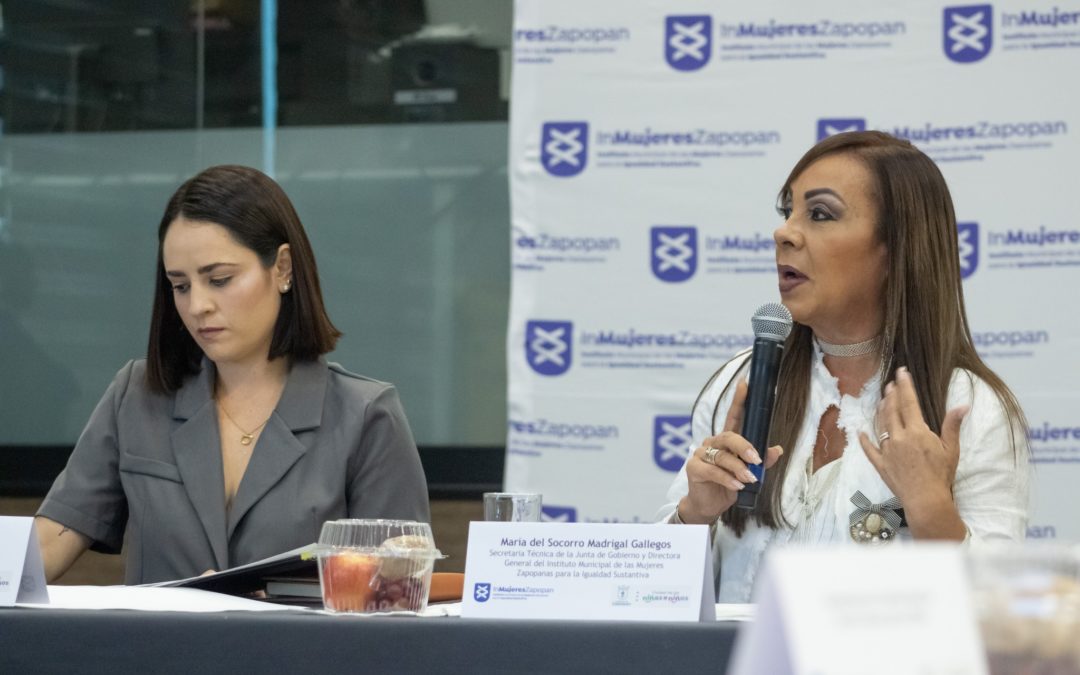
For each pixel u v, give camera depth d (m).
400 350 8.46
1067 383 6.64
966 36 6.78
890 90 6.86
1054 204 6.68
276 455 4.05
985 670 1.11
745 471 3.26
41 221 8.70
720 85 7.00
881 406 3.45
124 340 8.66
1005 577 1.22
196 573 3.98
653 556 2.64
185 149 8.65
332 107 8.55
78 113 8.71
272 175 8.59
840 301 3.71
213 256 3.99
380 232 8.48
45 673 2.44
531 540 2.70
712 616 2.64
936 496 3.15
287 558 2.99
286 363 4.27
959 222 6.76
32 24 8.74
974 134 6.76
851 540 3.54
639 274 7.04
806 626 1.06
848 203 3.68
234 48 8.62
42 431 8.70
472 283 8.42
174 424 4.17
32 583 2.82
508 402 7.11
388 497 4.13
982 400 3.63
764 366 3.37
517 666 2.34
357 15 8.53
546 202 7.11
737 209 6.98
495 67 8.42
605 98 7.07
